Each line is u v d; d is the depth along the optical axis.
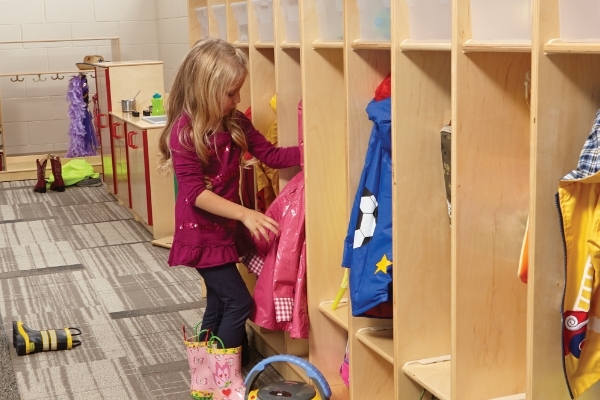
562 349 1.41
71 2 6.65
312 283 2.36
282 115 2.48
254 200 2.79
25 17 6.55
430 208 1.89
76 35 6.71
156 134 4.47
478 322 1.69
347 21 1.99
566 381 1.43
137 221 5.05
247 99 3.02
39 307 3.44
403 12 1.77
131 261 4.16
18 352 2.87
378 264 1.95
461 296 1.67
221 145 2.34
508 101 1.61
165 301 3.50
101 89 5.56
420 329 1.94
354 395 2.16
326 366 2.42
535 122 1.35
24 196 5.87
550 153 1.38
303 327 2.36
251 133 2.46
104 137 5.69
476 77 1.57
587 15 1.26
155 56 6.88
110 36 6.79
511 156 1.64
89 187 6.19
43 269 4.04
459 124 1.58
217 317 2.54
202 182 2.30
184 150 2.28
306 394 2.13
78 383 2.62
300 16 2.21
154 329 3.14
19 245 4.52
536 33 1.32
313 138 2.28
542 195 1.39
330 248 2.36
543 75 1.34
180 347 2.94
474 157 1.61
